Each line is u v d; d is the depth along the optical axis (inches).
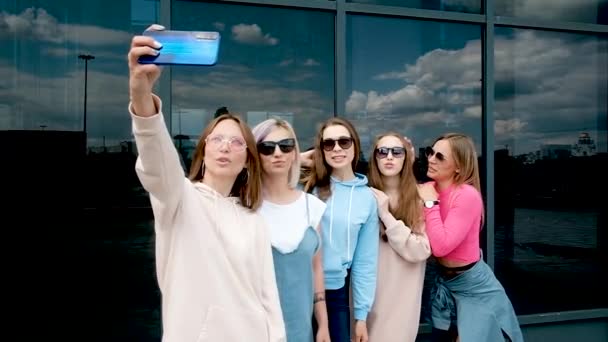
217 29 145.6
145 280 140.9
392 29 159.2
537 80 171.8
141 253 140.9
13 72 135.9
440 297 118.5
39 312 135.5
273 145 93.0
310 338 92.6
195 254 73.0
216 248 74.7
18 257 135.0
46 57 137.4
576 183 174.2
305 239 92.7
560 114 173.3
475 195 112.8
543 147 171.9
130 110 67.4
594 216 175.5
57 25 137.9
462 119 164.7
